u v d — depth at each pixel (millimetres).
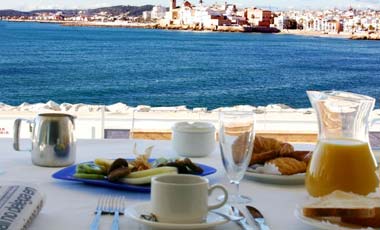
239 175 1261
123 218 1083
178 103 13359
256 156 1460
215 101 13203
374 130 3074
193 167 1403
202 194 1024
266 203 1222
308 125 3818
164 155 1729
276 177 1376
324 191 1176
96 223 1041
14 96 13133
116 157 1680
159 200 1016
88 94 13430
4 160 1593
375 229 990
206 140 1711
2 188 1102
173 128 1743
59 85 13359
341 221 1005
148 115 4488
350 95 1298
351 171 1167
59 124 1522
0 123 4125
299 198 1271
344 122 1227
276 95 13172
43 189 1288
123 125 3941
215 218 1061
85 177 1338
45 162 1514
